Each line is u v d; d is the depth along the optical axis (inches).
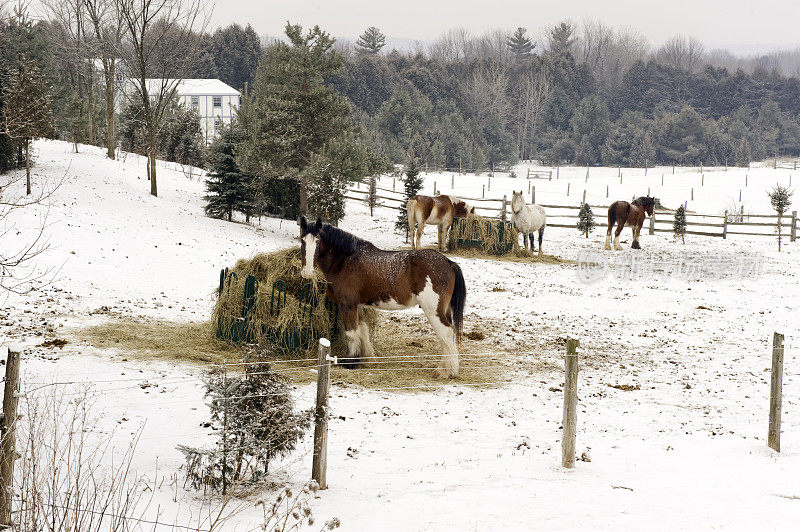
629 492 283.3
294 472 289.1
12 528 196.5
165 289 685.9
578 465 318.3
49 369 401.4
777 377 348.5
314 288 481.1
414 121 3459.6
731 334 652.1
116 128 1982.0
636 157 3779.5
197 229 1005.2
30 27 1844.2
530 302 772.0
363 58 4131.4
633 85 4682.6
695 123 3919.8
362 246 467.2
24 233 756.6
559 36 6166.3
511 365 513.7
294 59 1159.0
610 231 1243.2
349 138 1152.2
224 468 260.2
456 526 240.5
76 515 197.2
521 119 4416.8
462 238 1109.1
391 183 2284.7
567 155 4067.4
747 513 261.9
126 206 1036.5
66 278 652.7
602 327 665.6
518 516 251.8
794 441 366.9
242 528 227.1
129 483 253.8
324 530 230.8
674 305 784.3
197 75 3550.7
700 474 309.6
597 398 444.5
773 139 4296.3
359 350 480.1
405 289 459.2
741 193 2165.4
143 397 370.6
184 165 1812.3
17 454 220.2
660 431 380.2
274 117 1136.2
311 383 430.6
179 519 229.3
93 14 1440.7
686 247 1302.9
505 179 2623.0
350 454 316.5
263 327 480.4
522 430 373.1
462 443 345.1
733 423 398.9
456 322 471.2
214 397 263.3
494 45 7421.3
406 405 406.0
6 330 480.7
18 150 1117.1
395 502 261.3
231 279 499.8
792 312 759.7
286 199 1326.3
